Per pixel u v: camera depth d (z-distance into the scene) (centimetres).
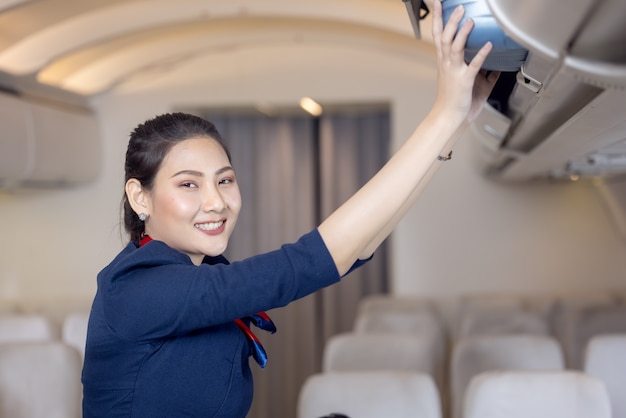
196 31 552
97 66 582
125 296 125
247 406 140
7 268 638
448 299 616
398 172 120
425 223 619
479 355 369
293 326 665
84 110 604
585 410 276
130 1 455
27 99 509
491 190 614
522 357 366
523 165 383
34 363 356
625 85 114
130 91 624
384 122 662
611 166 363
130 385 130
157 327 123
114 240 630
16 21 437
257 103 614
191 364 131
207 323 121
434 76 601
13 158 490
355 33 547
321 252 119
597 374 348
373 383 295
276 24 542
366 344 375
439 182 619
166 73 622
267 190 669
